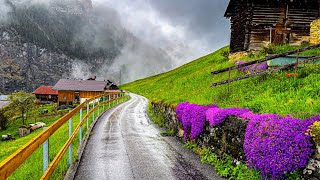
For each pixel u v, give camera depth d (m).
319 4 30.66
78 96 86.75
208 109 11.30
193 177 8.62
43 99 124.06
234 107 10.79
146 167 9.55
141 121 21.16
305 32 30.98
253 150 7.23
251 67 18.77
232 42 35.59
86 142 13.40
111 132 16.22
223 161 9.53
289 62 16.52
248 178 7.78
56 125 7.26
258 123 7.59
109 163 9.98
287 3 30.89
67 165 9.20
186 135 13.16
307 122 6.83
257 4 31.05
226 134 9.69
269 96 11.74
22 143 29.27
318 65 13.92
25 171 9.35
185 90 25.31
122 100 50.50
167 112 17.73
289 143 6.59
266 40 31.11
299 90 11.14
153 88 82.56
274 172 6.63
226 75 22.50
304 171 6.51
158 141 13.75
